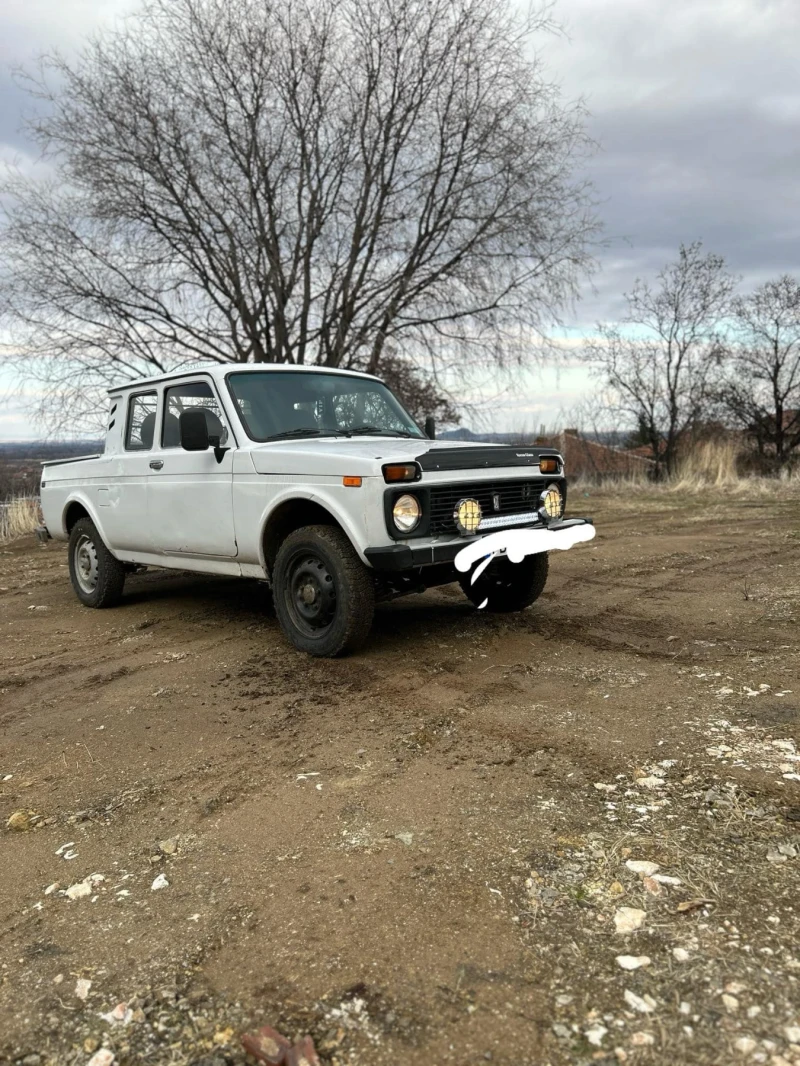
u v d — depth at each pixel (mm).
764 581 6785
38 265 15156
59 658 5422
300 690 4391
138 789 3316
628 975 2014
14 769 3623
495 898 2359
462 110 15406
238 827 2926
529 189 15500
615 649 4871
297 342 16156
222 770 3443
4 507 14164
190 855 2754
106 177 14969
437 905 2348
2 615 6926
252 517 5133
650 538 9992
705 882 2375
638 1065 1746
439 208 15781
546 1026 1872
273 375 5773
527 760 3311
